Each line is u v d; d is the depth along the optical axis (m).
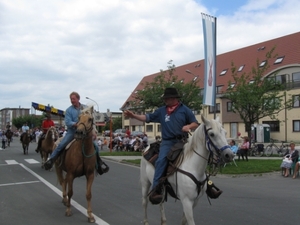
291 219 6.92
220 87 44.94
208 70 15.58
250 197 9.38
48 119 16.33
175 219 6.88
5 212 7.45
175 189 5.17
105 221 6.70
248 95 22.98
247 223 6.62
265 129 34.78
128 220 6.79
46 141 14.88
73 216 7.09
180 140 5.36
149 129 58.81
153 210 7.61
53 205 8.12
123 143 28.75
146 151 5.93
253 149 24.20
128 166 17.53
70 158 6.77
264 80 24.16
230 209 7.81
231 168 15.75
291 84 36.16
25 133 24.56
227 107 44.34
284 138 38.41
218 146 4.59
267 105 23.36
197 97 24.09
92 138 6.74
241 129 42.62
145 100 23.55
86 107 6.85
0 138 42.75
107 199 8.88
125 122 67.62
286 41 41.78
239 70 44.00
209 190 5.17
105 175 13.77
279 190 10.70
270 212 7.53
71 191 6.91
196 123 5.21
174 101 5.41
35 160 19.77
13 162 18.59
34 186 10.77
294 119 37.41
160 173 5.17
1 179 12.30
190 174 4.82
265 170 15.16
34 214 7.27
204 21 15.55
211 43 15.70
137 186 11.02
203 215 7.24
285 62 38.47
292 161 14.12
